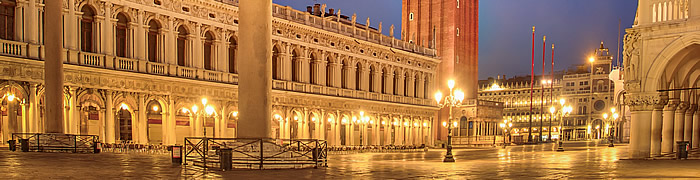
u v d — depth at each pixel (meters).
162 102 56.25
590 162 31.23
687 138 42.78
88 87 49.72
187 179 19.55
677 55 35.22
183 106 58.44
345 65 80.75
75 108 48.66
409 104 92.56
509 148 77.56
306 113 73.25
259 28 25.31
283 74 69.81
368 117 84.12
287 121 70.06
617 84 97.06
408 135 93.88
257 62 25.22
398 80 91.56
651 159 34.44
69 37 48.75
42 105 47.25
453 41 117.62
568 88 181.38
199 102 60.09
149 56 56.09
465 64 122.88
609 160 33.53
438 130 119.44
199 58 60.28
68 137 35.84
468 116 120.94
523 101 191.50
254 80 25.20
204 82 59.88
